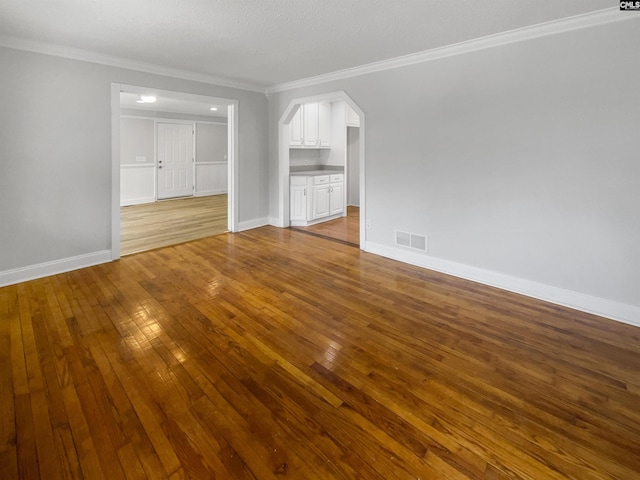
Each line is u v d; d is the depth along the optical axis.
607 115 2.64
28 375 2.00
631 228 2.63
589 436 1.61
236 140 5.34
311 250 4.64
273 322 2.68
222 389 1.92
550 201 2.99
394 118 4.02
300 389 1.93
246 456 1.50
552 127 2.91
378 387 1.95
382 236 4.37
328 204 6.55
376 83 4.13
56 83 3.53
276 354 2.26
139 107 7.98
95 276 3.60
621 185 2.64
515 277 3.27
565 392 1.91
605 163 2.69
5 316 2.71
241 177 5.53
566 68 2.78
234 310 2.88
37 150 3.47
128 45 3.45
